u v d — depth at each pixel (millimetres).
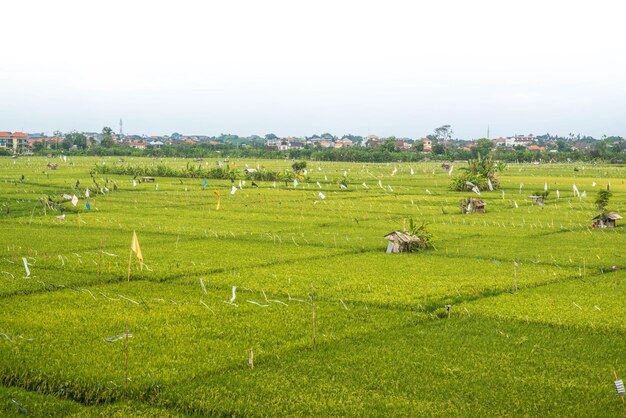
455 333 29500
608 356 26531
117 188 104688
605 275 42531
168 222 67250
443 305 34469
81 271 41562
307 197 97375
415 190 113250
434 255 49531
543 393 22766
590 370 24938
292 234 59656
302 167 154875
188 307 33312
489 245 54406
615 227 66938
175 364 25297
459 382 23719
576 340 28516
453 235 60281
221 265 44188
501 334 29312
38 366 24812
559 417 20875
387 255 49406
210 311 32562
